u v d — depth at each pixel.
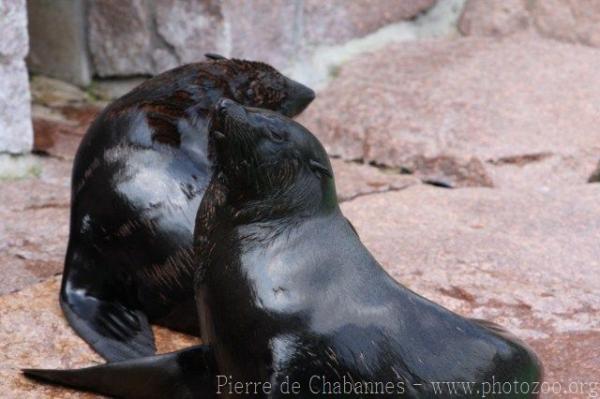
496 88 31.78
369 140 29.83
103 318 19.14
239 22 30.00
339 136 30.38
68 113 30.20
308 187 15.42
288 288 14.80
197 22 30.03
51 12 31.56
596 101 31.36
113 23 31.22
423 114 30.52
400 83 32.09
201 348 16.09
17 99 26.11
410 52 34.38
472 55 34.00
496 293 20.72
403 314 15.00
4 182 25.89
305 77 32.72
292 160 15.37
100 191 19.19
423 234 23.55
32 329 18.84
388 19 35.25
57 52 31.89
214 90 20.17
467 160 28.52
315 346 14.65
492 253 22.44
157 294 19.17
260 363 14.72
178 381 16.31
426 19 36.38
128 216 18.84
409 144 29.33
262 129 15.20
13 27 25.52
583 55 34.22
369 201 26.02
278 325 14.66
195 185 18.91
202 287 15.52
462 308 20.22
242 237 15.27
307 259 15.05
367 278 15.16
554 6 35.84
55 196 25.23
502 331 16.41
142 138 19.17
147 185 18.86
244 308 14.84
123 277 19.44
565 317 19.94
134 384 16.61
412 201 25.95
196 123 19.59
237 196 15.47
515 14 36.09
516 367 15.30
